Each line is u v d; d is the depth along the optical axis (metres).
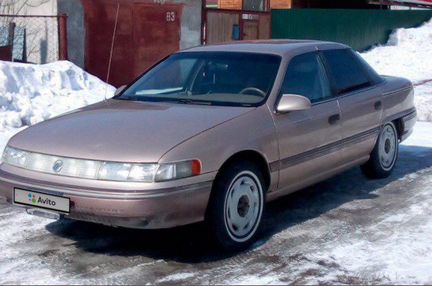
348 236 6.11
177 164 5.21
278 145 6.06
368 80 7.70
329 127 6.72
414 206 7.04
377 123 7.65
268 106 6.12
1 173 5.77
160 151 5.24
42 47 16.34
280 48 6.82
